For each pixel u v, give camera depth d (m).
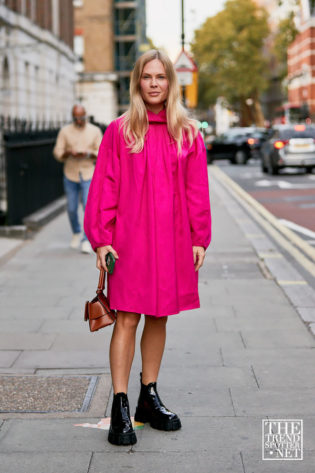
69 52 34.97
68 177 8.82
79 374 4.30
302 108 60.19
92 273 7.50
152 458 3.12
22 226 10.02
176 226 3.35
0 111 22.41
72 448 3.22
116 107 61.25
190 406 3.73
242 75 66.88
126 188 3.30
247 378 4.16
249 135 33.56
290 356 4.57
